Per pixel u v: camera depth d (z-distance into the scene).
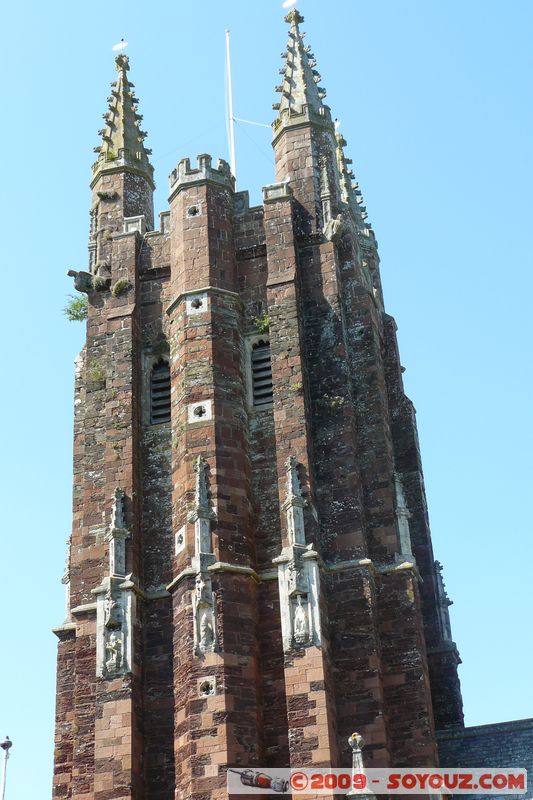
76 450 61.38
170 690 53.53
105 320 62.59
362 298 61.41
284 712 51.66
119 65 72.00
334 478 56.28
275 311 59.44
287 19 70.75
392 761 51.47
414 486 65.00
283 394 57.31
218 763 49.41
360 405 58.97
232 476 55.94
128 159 67.69
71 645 57.69
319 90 67.62
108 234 65.25
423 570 63.53
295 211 63.03
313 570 52.94
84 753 52.47
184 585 53.34
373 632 52.81
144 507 57.75
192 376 58.31
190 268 61.19
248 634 52.38
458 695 61.06
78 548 57.31
